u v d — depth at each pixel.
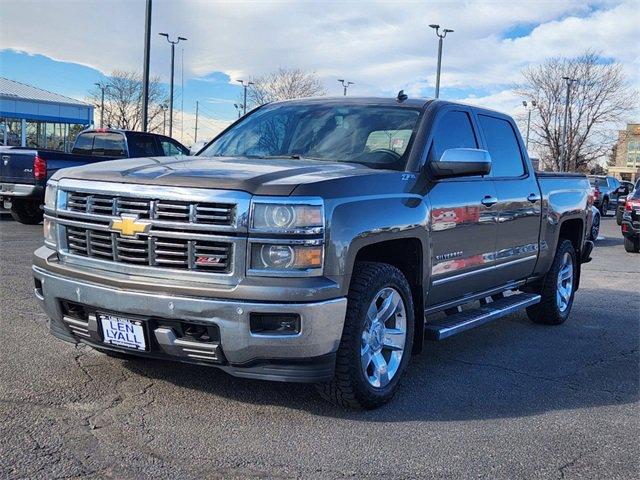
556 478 3.38
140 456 3.33
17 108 34.09
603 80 50.84
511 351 5.89
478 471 3.40
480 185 5.31
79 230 4.02
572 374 5.25
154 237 3.70
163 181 3.73
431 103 5.18
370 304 4.00
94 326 3.92
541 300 6.90
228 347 3.58
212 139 5.66
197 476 3.16
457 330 4.96
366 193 4.01
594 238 17.03
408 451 3.58
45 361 4.68
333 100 5.50
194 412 3.92
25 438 3.45
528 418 4.20
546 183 6.56
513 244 5.86
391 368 4.29
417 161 4.64
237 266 3.57
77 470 3.15
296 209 3.57
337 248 3.68
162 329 3.69
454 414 4.20
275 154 5.03
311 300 3.57
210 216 3.60
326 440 3.65
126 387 4.26
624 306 8.32
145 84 19.92
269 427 3.78
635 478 3.42
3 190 12.73
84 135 14.75
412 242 4.45
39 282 4.30
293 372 3.68
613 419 4.27
